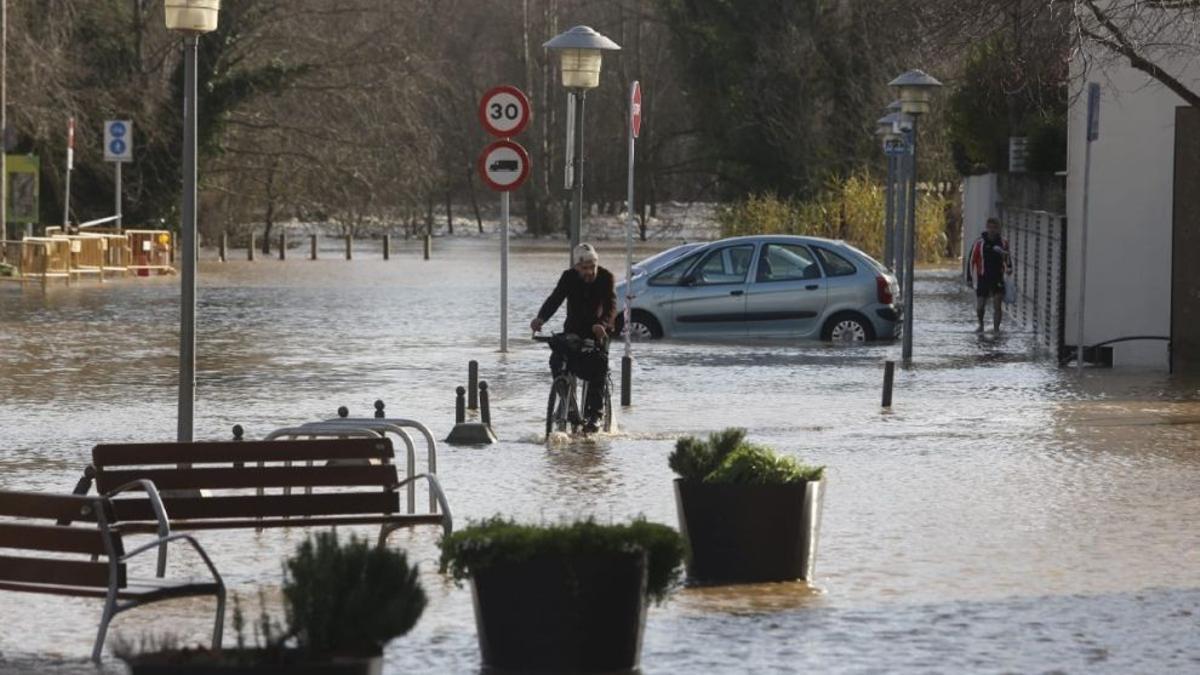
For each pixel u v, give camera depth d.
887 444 44.19
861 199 146.50
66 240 114.31
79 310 91.69
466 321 86.12
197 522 26.70
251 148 158.12
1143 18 62.41
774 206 151.12
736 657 22.62
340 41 155.62
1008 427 47.72
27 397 54.22
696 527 27.72
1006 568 28.72
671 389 57.66
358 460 31.00
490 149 68.75
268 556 29.80
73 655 22.89
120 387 57.06
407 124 159.38
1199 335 65.00
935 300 109.00
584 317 46.50
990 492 36.56
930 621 24.83
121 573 22.45
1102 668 22.20
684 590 26.97
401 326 82.88
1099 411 51.62
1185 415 50.53
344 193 161.88
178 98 148.62
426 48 162.75
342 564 18.09
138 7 145.38
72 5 136.50
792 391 57.19
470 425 44.50
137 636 23.88
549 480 38.09
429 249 167.38
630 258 59.53
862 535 31.67
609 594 21.78
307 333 78.69
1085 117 67.25
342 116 157.88
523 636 21.80
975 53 119.44
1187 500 35.59
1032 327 83.81
